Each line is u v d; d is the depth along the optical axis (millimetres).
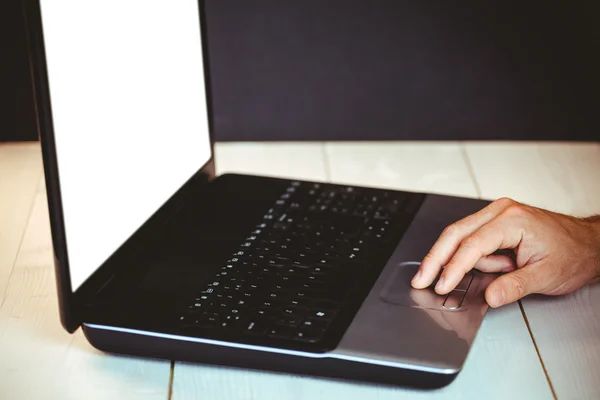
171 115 869
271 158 1242
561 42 1276
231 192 929
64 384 687
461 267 735
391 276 759
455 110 1319
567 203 1054
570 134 1318
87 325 689
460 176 1158
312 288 736
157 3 845
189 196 906
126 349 700
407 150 1273
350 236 832
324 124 1330
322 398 658
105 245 729
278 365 669
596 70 1284
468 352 658
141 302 713
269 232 835
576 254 777
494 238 752
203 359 685
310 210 886
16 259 910
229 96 1307
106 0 746
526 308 783
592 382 683
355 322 688
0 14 1226
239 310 702
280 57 1289
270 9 1265
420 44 1286
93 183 711
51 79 641
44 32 630
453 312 708
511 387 675
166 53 861
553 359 712
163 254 790
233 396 664
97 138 720
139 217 794
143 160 807
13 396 671
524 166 1188
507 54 1286
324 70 1300
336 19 1272
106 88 738
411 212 886
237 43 1280
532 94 1304
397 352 652
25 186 1108
